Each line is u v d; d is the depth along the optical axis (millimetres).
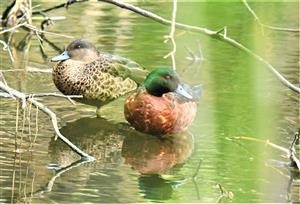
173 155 10602
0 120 11805
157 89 11805
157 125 11664
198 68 15953
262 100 3145
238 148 10062
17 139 10828
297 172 9117
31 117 12211
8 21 20062
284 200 7598
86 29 19234
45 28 19281
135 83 13523
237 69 15195
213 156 10273
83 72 13047
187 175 9359
